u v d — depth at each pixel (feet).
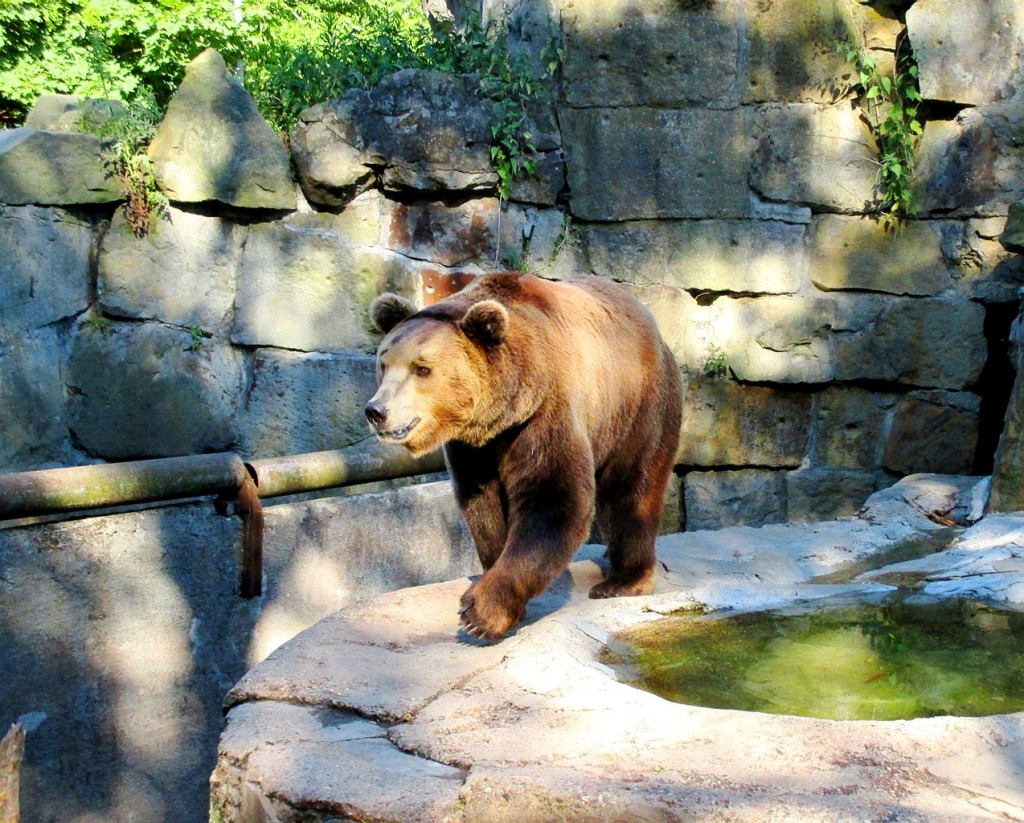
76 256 23.77
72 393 23.88
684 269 28.30
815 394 29.09
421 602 16.99
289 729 11.94
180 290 24.91
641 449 18.03
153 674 18.38
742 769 9.95
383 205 27.17
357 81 26.91
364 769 10.65
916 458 28.76
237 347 25.81
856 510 28.96
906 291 28.43
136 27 44.80
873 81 27.99
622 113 27.94
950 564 19.76
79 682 17.39
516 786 9.61
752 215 28.32
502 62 27.55
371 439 26.63
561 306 16.57
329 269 26.37
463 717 11.94
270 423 26.00
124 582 17.89
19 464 22.81
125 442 24.40
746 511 29.12
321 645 14.70
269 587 20.15
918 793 9.50
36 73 43.29
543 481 15.28
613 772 9.98
